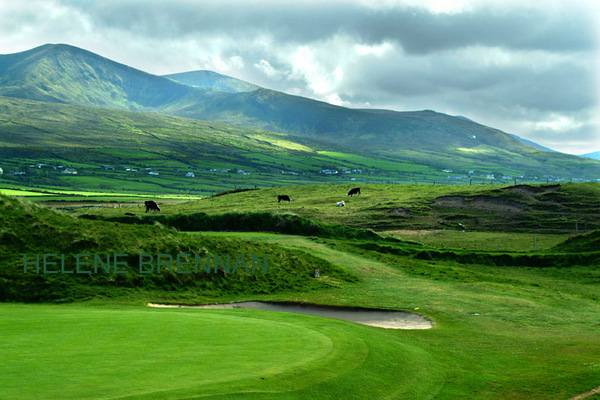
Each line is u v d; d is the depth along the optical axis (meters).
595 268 58.22
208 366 15.43
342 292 42.31
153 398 12.20
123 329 20.12
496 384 18.69
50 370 13.76
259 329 22.09
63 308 27.64
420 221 106.88
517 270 61.06
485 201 118.31
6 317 22.31
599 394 17.70
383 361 19.31
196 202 151.00
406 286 45.22
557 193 117.38
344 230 77.75
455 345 25.22
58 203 181.38
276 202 134.62
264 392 13.88
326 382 15.76
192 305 35.78
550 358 22.72
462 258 65.44
